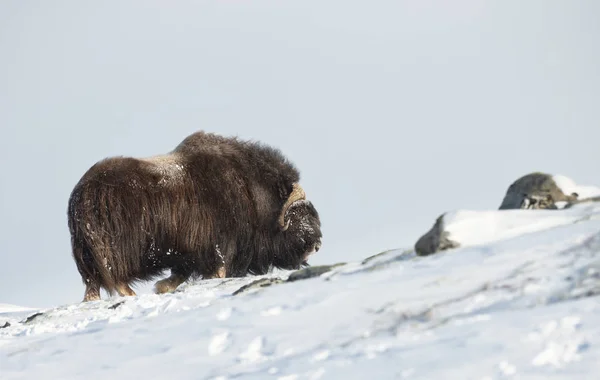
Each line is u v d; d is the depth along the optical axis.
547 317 17.34
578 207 25.20
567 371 14.98
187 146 42.50
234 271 43.41
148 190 39.84
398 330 19.06
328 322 20.70
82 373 21.75
